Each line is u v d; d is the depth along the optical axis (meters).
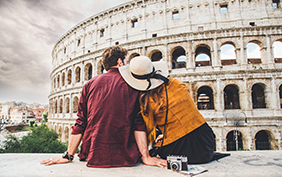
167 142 4.68
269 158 5.26
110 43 46.56
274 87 33.59
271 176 3.83
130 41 43.84
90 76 54.84
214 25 37.69
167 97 4.53
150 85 4.54
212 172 4.01
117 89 4.61
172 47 38.91
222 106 34.34
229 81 34.94
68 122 49.53
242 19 37.00
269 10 36.84
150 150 5.07
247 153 5.95
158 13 41.97
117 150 4.44
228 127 33.50
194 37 37.56
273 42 35.12
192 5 39.66
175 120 4.55
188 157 4.52
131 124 4.70
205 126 4.83
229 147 37.88
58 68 61.28
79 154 5.03
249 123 32.97
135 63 4.56
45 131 39.66
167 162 4.21
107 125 4.42
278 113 32.81
